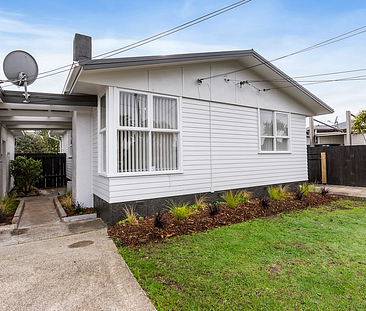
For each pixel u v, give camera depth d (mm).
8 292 2674
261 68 7387
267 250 3734
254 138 7629
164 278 2945
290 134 8711
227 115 7004
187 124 6203
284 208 6430
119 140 5254
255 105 7648
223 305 2408
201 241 4125
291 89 8227
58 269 3207
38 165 10039
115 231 4641
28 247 4027
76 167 6465
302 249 3766
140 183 5410
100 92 5617
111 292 2654
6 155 9102
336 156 11102
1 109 6035
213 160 6652
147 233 4445
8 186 9891
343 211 6168
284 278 2908
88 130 6621
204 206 6051
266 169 7922
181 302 2465
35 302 2480
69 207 6766
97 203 6121
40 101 5445
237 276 2961
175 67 5980
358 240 4113
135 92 5398
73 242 4234
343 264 3256
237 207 6207
